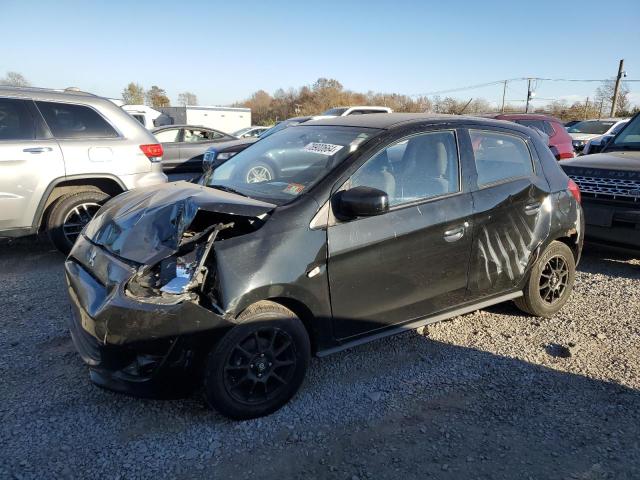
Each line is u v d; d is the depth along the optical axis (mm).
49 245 6613
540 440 3002
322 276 3213
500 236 4039
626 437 3037
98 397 3289
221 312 2904
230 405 3014
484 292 4098
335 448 2904
